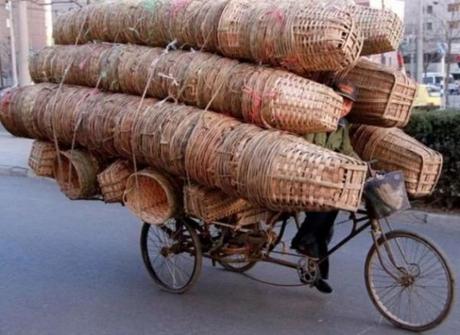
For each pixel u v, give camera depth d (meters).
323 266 5.34
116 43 5.98
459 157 8.41
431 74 45.03
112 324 5.14
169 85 5.16
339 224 6.99
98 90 5.88
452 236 7.76
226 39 4.86
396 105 5.04
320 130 4.59
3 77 53.78
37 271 6.51
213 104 4.92
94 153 6.04
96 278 6.27
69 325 5.13
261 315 5.27
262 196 4.39
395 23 4.88
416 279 4.98
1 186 11.48
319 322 5.10
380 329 4.96
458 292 5.55
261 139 4.47
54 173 6.40
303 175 4.22
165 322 5.16
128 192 5.55
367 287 5.12
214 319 5.21
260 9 4.77
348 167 4.18
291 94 4.48
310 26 4.36
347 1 5.05
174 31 5.33
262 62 4.75
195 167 4.79
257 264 6.50
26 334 4.98
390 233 4.97
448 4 32.94
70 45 6.51
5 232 8.07
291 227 6.48
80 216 8.85
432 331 4.89
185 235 5.79
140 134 5.17
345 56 4.36
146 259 6.09
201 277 6.20
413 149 5.20
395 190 4.75
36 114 6.21
